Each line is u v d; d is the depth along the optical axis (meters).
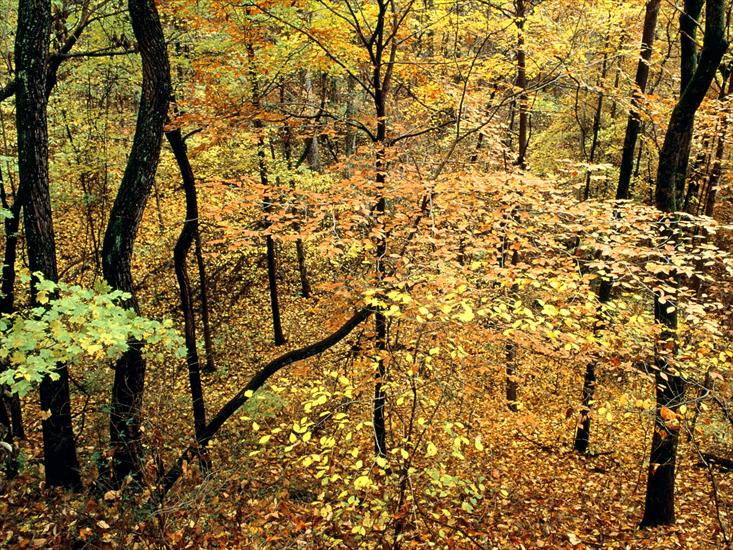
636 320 5.29
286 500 6.23
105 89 15.89
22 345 3.59
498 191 5.77
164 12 8.78
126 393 6.77
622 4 9.16
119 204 6.60
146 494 5.52
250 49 8.93
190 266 18.02
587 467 9.98
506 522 6.82
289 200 6.08
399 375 6.05
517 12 8.71
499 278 5.28
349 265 9.67
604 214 5.70
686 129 6.47
